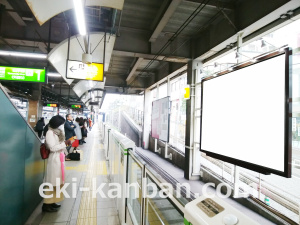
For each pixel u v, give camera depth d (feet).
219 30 15.10
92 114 130.93
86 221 9.11
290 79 5.46
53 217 9.30
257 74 6.47
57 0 8.84
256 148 6.31
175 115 29.17
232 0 12.83
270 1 10.46
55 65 16.16
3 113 6.27
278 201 12.25
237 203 13.42
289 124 5.36
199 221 2.46
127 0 13.21
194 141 19.30
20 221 7.84
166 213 7.52
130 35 18.17
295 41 12.35
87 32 12.62
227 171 19.03
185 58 19.16
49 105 44.42
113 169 13.60
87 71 14.82
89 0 9.53
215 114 8.50
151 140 35.91
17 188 7.48
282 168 5.40
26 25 16.57
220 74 8.32
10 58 26.96
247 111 6.78
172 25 16.39
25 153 8.35
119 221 9.20
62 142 9.90
